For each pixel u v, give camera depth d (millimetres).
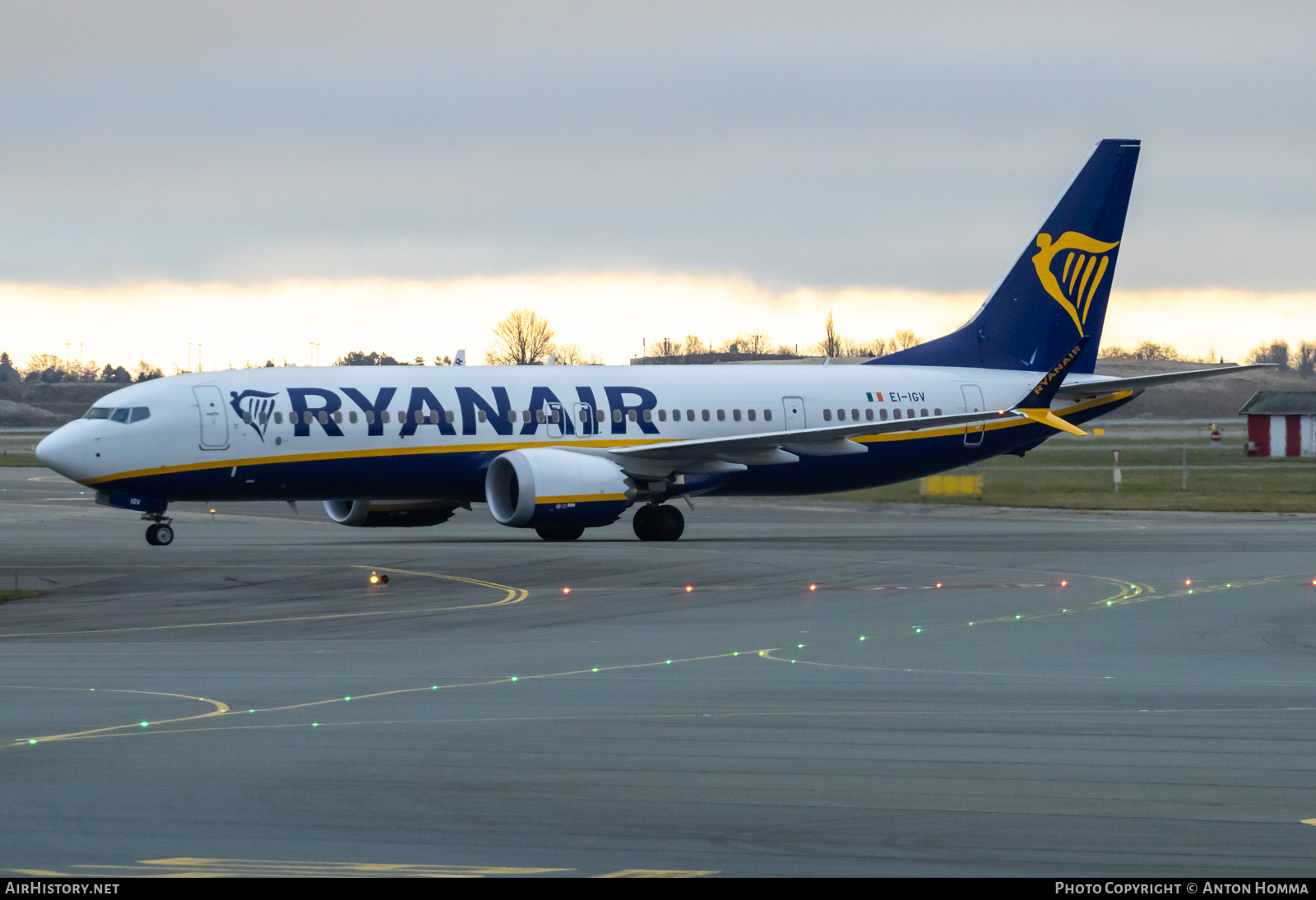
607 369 177250
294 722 59125
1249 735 56312
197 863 38781
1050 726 58094
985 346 194750
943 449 187625
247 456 157125
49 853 39781
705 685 69125
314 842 40938
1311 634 89125
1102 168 195625
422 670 74438
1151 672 73688
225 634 90938
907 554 147625
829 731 57188
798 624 94250
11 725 58656
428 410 163750
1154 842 40812
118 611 103500
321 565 135750
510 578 125062
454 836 41531
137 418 154875
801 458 179625
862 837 41375
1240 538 169000
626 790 47031
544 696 65938
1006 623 94625
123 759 51969
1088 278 196750
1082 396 191375
